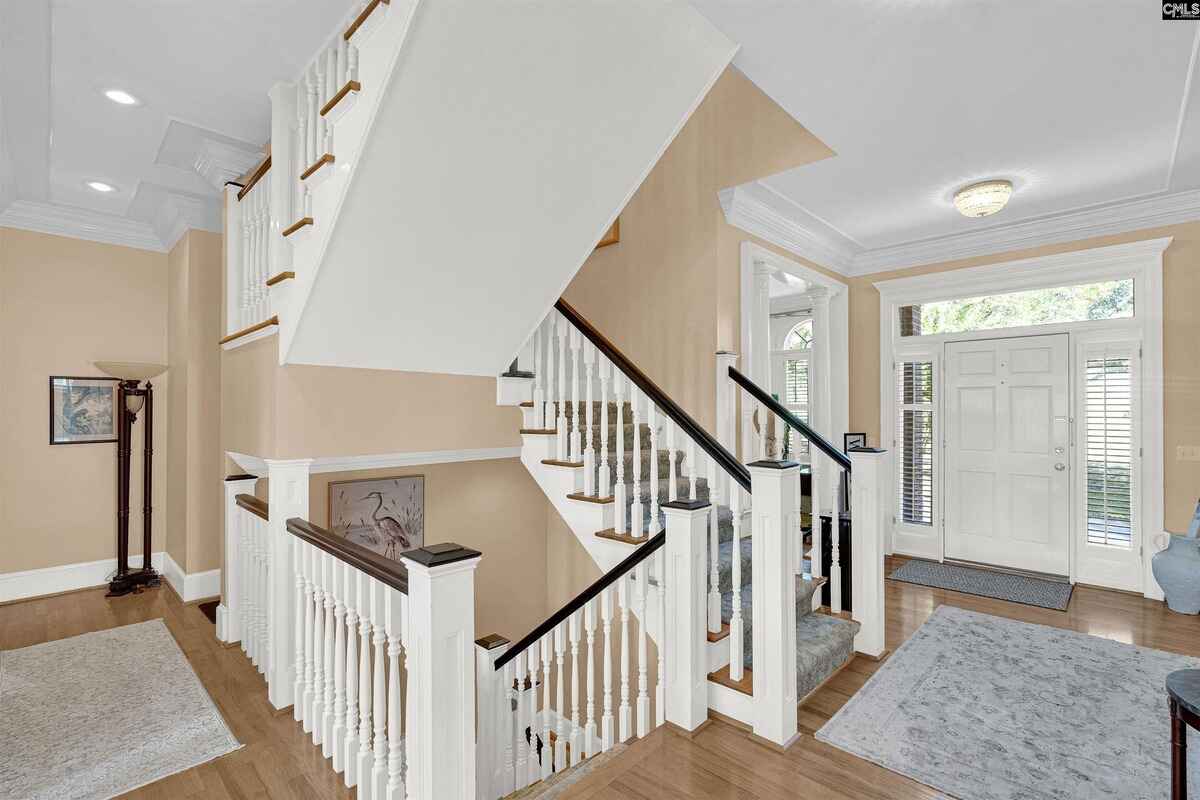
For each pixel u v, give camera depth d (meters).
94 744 2.31
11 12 2.18
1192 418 3.81
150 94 2.81
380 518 3.96
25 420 4.09
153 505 4.64
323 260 2.23
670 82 2.22
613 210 2.66
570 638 2.52
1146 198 3.83
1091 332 4.24
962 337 4.85
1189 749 2.09
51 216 4.14
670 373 4.08
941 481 4.95
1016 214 4.18
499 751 2.61
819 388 5.23
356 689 2.11
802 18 2.00
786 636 2.16
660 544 2.33
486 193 2.29
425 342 2.84
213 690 2.76
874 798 1.84
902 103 2.61
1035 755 2.08
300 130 2.62
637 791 1.87
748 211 3.99
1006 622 3.44
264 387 2.75
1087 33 2.09
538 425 3.38
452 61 1.85
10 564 4.03
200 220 4.12
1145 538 3.96
